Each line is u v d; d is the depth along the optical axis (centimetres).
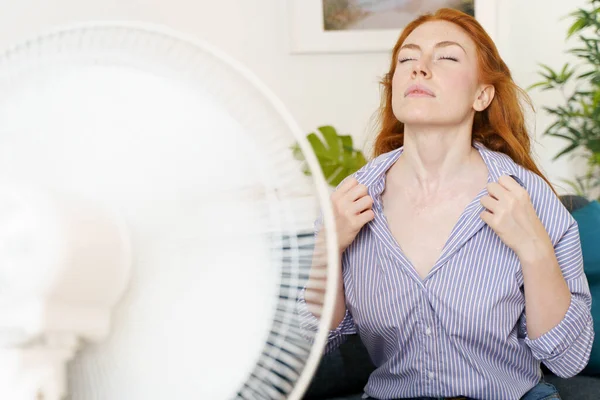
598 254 155
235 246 55
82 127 55
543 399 113
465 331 109
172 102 55
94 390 56
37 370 49
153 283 54
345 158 210
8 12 220
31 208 47
